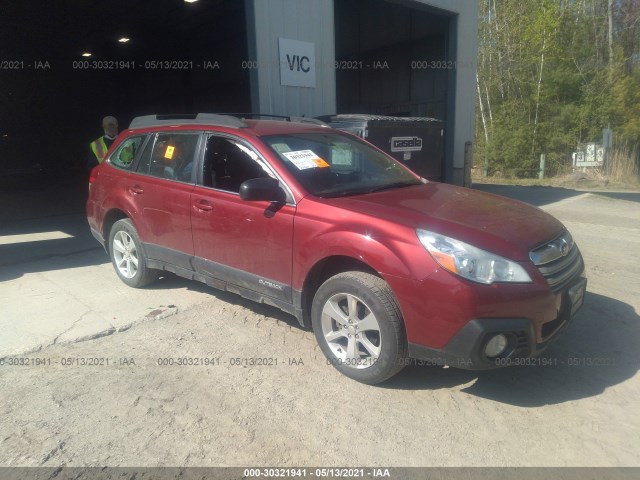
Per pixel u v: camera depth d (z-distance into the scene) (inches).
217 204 162.6
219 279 168.6
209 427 117.0
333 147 176.1
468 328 114.0
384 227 126.3
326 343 140.5
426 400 128.3
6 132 892.0
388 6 495.5
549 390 132.9
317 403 126.7
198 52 749.3
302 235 139.7
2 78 864.3
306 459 106.5
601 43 994.1
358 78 705.6
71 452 107.8
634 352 153.6
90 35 667.4
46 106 913.5
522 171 931.3
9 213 409.1
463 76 488.1
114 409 123.7
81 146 962.7
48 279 222.2
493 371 142.6
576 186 742.5
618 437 113.6
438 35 589.9
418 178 183.0
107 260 254.5
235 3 523.2
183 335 164.6
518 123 932.0
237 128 168.7
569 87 906.1
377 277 129.0
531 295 116.9
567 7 935.7
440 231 121.9
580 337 164.2
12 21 598.9
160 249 187.8
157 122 203.5
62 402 126.3
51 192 573.6
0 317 177.3
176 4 522.9
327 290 136.4
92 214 225.0
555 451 109.1
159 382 136.1
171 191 179.5
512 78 966.4
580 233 328.8
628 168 821.9
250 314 181.6
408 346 123.5
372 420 120.0
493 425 118.1
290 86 329.4
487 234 123.3
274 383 135.9
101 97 961.5
